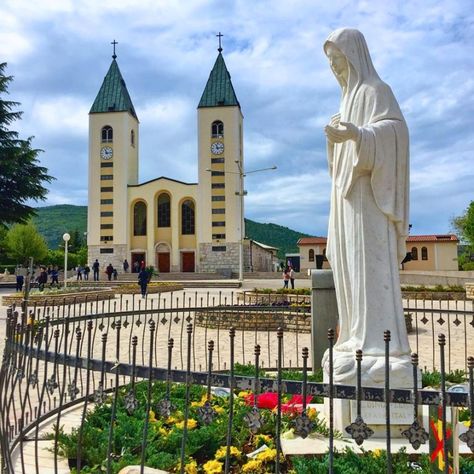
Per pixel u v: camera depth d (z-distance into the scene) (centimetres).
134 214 6538
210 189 6259
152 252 6412
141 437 460
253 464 411
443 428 275
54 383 371
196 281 4947
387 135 451
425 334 1412
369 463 386
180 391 626
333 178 498
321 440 441
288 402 532
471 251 6356
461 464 383
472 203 5984
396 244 464
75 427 508
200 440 456
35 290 3130
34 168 4594
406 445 426
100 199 6438
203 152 6294
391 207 452
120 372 336
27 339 400
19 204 4556
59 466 443
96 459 438
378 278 454
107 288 3488
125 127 6469
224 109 6291
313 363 827
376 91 471
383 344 446
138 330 1530
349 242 467
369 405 446
